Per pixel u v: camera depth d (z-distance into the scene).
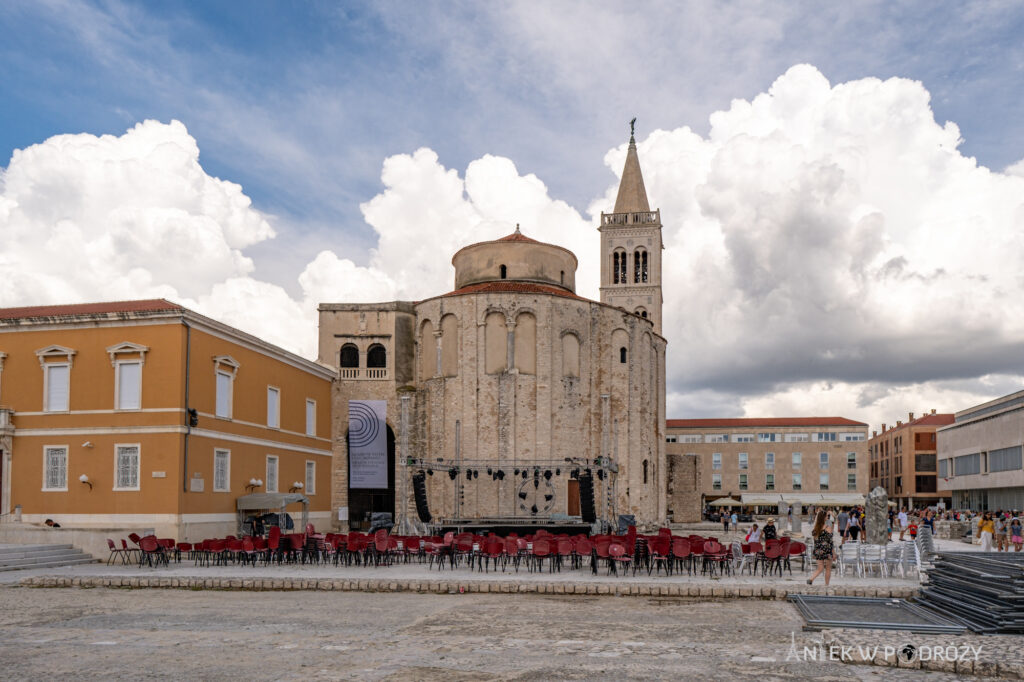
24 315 45.06
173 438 40.28
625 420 66.94
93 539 37.22
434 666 15.49
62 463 41.50
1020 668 14.45
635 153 106.38
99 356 41.66
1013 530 44.50
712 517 111.75
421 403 64.75
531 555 32.69
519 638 18.47
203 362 42.84
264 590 27.56
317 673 14.93
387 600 25.00
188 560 37.53
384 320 65.50
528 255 70.56
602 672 14.95
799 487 132.88
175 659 16.20
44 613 22.38
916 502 148.50
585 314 65.94
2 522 40.81
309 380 58.31
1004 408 96.62
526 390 62.28
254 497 45.31
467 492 60.81
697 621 20.91
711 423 136.88
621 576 30.47
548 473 56.69
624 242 103.00
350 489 66.75
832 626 19.33
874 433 181.88
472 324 62.97
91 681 14.39
